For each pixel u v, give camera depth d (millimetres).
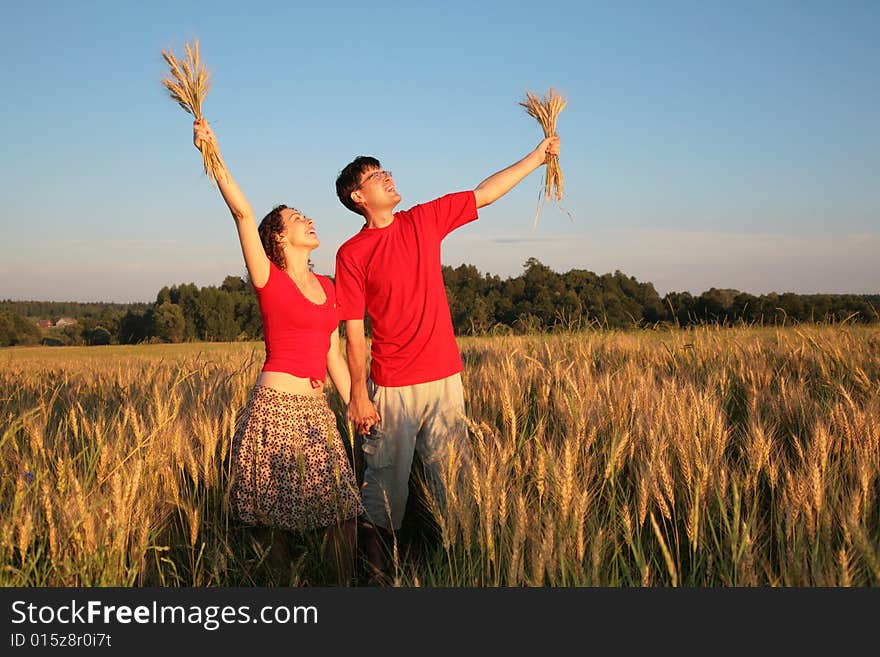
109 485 3158
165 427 3762
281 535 3463
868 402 3742
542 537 2639
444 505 3016
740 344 7137
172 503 3275
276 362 3527
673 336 8016
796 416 4242
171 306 58594
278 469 3432
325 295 3738
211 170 3158
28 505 2844
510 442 3279
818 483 2602
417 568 3014
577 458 3236
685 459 3023
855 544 2330
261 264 3414
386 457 3990
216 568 3016
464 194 4082
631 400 4117
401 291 3867
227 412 3934
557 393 4434
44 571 2723
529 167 4238
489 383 5246
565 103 4410
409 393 3939
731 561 2592
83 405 6109
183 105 3133
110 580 2734
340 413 5277
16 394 6184
